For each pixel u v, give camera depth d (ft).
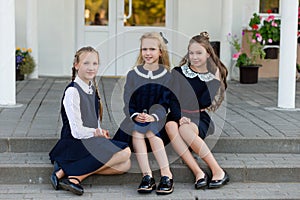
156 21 30.17
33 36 28.02
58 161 13.57
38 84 26.13
